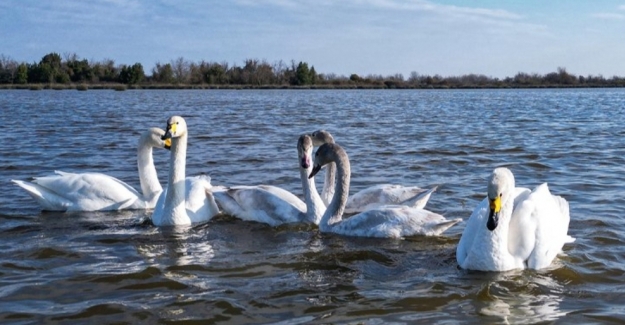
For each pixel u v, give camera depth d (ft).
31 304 27.68
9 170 61.98
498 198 30.58
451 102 221.05
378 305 27.63
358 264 33.73
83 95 275.59
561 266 32.37
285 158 69.87
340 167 40.50
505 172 31.04
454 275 31.60
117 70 428.97
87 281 30.60
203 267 32.99
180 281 30.66
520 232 32.37
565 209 34.86
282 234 40.06
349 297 28.60
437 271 32.35
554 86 515.09
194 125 114.62
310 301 28.09
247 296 28.71
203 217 43.60
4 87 385.29
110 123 118.42
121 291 29.32
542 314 26.58
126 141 86.48
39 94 287.69
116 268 32.63
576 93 340.39
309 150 42.34
